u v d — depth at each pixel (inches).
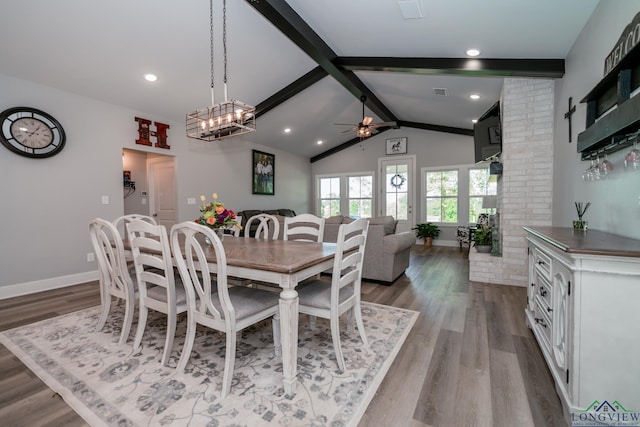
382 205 313.1
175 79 158.4
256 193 274.5
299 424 55.6
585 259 52.1
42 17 108.0
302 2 110.7
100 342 88.5
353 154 329.4
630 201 69.1
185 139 208.7
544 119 136.7
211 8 111.8
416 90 193.0
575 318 53.2
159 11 114.8
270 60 161.2
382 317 106.7
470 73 138.0
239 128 109.2
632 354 50.6
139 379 70.0
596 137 77.1
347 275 78.3
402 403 61.4
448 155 280.7
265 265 65.2
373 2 102.1
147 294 83.3
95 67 137.8
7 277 131.7
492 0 90.4
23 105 134.6
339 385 67.4
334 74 164.7
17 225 134.1
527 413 58.4
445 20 105.3
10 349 84.4
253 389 66.0
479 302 122.1
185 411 59.3
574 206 107.6
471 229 240.1
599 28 87.4
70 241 150.2
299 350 83.3
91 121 157.9
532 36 108.6
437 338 90.3
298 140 293.4
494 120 160.7
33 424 56.4
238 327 67.3
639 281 49.7
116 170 168.1
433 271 176.6
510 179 143.8
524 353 81.2
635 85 64.7
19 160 134.3
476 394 64.2
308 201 351.6
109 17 113.3
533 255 88.9
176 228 68.0
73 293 136.5
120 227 168.9
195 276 68.8
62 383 68.7
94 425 56.0
